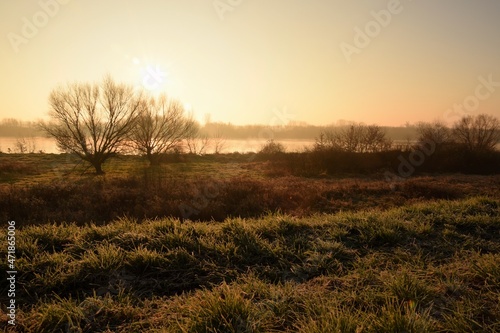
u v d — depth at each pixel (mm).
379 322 2957
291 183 19609
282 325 3217
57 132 27500
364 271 4422
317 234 6191
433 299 3584
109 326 3400
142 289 4254
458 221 6828
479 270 4223
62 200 13328
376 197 16781
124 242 5398
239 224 6172
